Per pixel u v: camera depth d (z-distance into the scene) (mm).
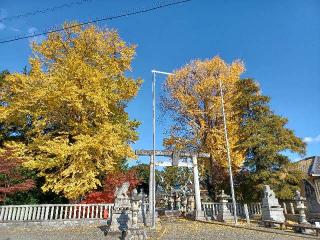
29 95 19297
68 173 17234
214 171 26047
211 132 26312
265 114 23594
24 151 18938
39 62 20891
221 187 25453
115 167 21781
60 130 21016
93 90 19344
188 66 29562
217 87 27547
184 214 25297
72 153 17203
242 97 24172
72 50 22297
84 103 19656
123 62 23078
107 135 18141
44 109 19844
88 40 22906
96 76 19562
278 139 22219
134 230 12422
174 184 41781
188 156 23484
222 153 25281
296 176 21312
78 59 19984
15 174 17844
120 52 23109
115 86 21109
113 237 13375
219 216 21156
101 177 22734
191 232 14844
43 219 16719
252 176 21484
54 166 18609
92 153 18734
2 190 16500
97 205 18656
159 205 38031
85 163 18031
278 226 16672
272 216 17688
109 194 19906
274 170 21766
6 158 16984
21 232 15102
